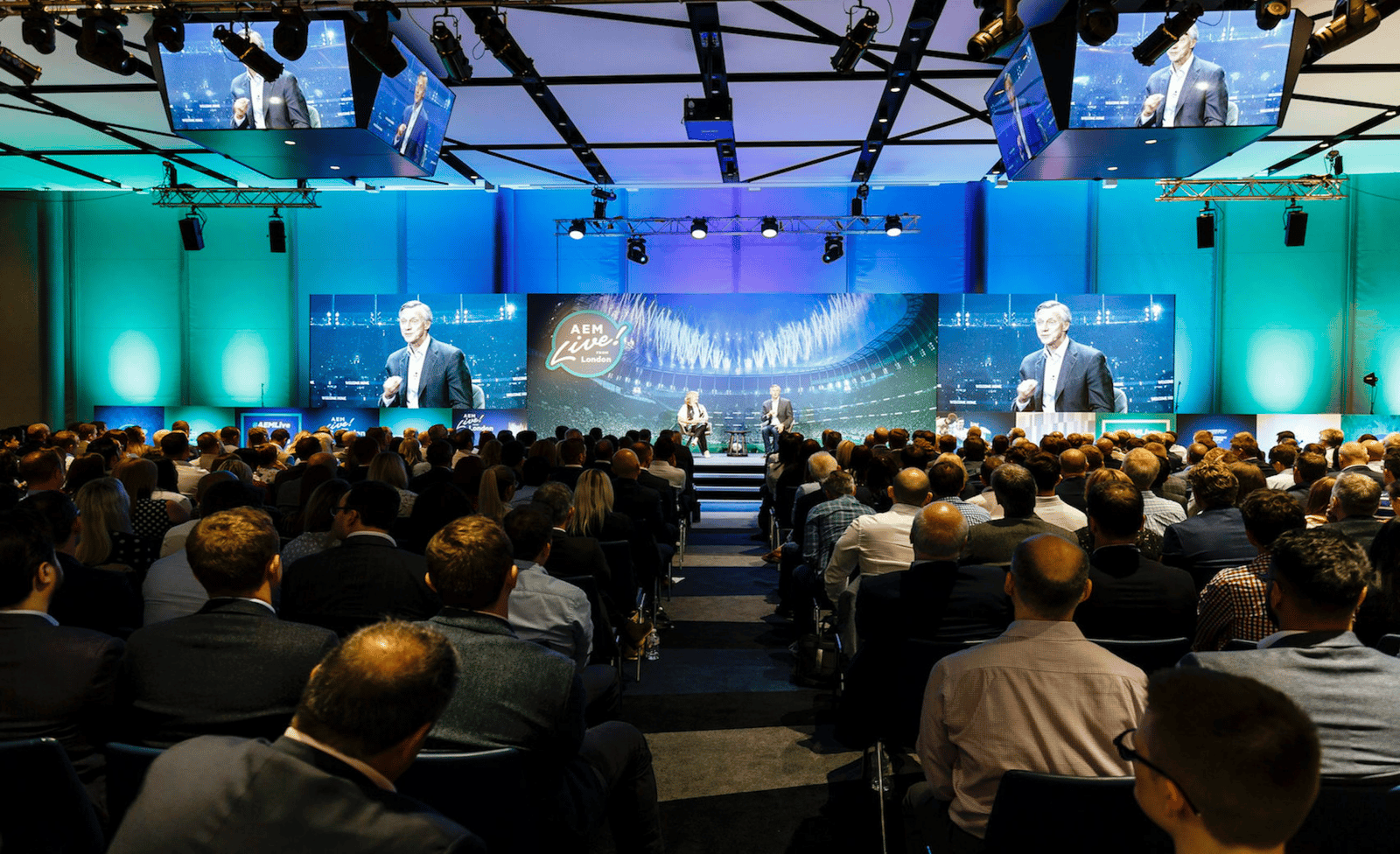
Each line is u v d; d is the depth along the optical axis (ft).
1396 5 19.30
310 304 53.16
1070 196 53.26
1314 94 29.66
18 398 54.80
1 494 12.51
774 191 54.24
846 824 10.89
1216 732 2.97
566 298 53.06
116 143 37.60
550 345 53.06
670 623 21.08
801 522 20.59
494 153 38.81
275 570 7.12
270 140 24.44
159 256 55.21
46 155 40.22
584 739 7.68
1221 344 52.60
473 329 53.11
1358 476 12.10
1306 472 17.51
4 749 5.65
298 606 9.85
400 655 4.02
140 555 12.98
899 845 10.32
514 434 52.95
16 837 5.73
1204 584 12.33
